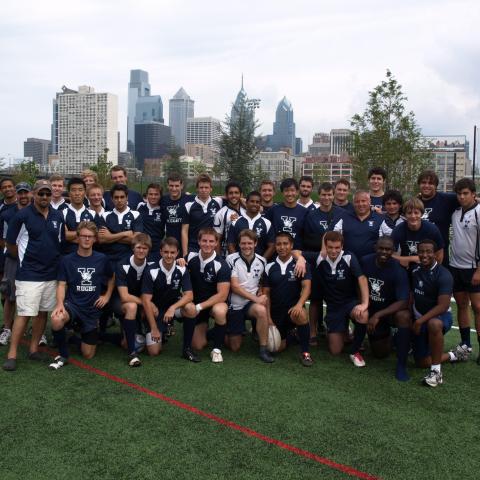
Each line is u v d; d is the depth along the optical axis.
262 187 6.66
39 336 5.18
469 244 5.25
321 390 4.41
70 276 5.05
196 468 3.11
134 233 5.98
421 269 4.84
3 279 5.68
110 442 3.41
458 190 5.23
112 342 5.71
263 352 5.25
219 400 4.14
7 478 2.97
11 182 6.00
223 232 6.48
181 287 5.32
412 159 19.38
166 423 3.70
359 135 20.03
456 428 3.71
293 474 3.06
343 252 5.36
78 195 5.86
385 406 4.09
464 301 5.39
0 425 3.63
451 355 5.22
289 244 5.36
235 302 5.49
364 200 5.59
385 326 5.21
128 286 5.33
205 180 6.55
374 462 3.22
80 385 4.43
